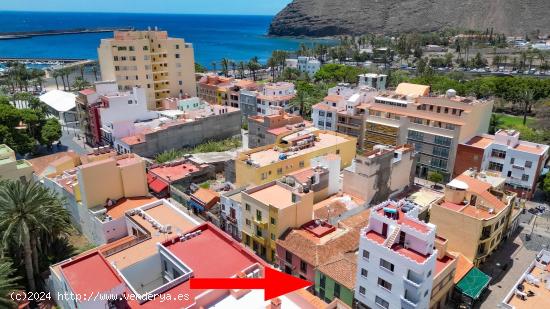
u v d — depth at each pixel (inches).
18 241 2142.0
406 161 3179.1
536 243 2883.9
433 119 3895.2
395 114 4151.1
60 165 3385.8
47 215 2279.8
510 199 2677.2
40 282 2239.2
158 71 5821.9
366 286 2027.6
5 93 7421.3
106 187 2696.9
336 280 2159.2
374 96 4739.2
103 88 4884.4
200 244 1951.3
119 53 5462.6
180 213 2444.6
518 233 3011.8
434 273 2030.0
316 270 2258.9
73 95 6402.6
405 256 1817.2
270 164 3088.1
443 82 7135.8
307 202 2549.2
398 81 7765.8
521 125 5251.0
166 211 2507.4
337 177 3019.2
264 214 2519.7
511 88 6535.4
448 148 3831.2
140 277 1907.0
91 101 4756.4
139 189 2851.9
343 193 3009.4
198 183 3732.8
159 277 1977.1
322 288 2267.5
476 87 6766.7
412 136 4072.3
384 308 1967.3
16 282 2256.4
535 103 6353.3
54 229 2406.5
